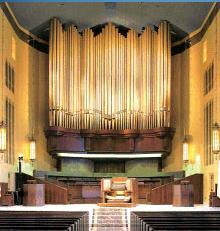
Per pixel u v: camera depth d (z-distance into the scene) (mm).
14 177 18594
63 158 21766
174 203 17000
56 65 20672
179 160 21484
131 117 20906
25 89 20656
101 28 22047
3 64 17641
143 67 21266
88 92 20984
